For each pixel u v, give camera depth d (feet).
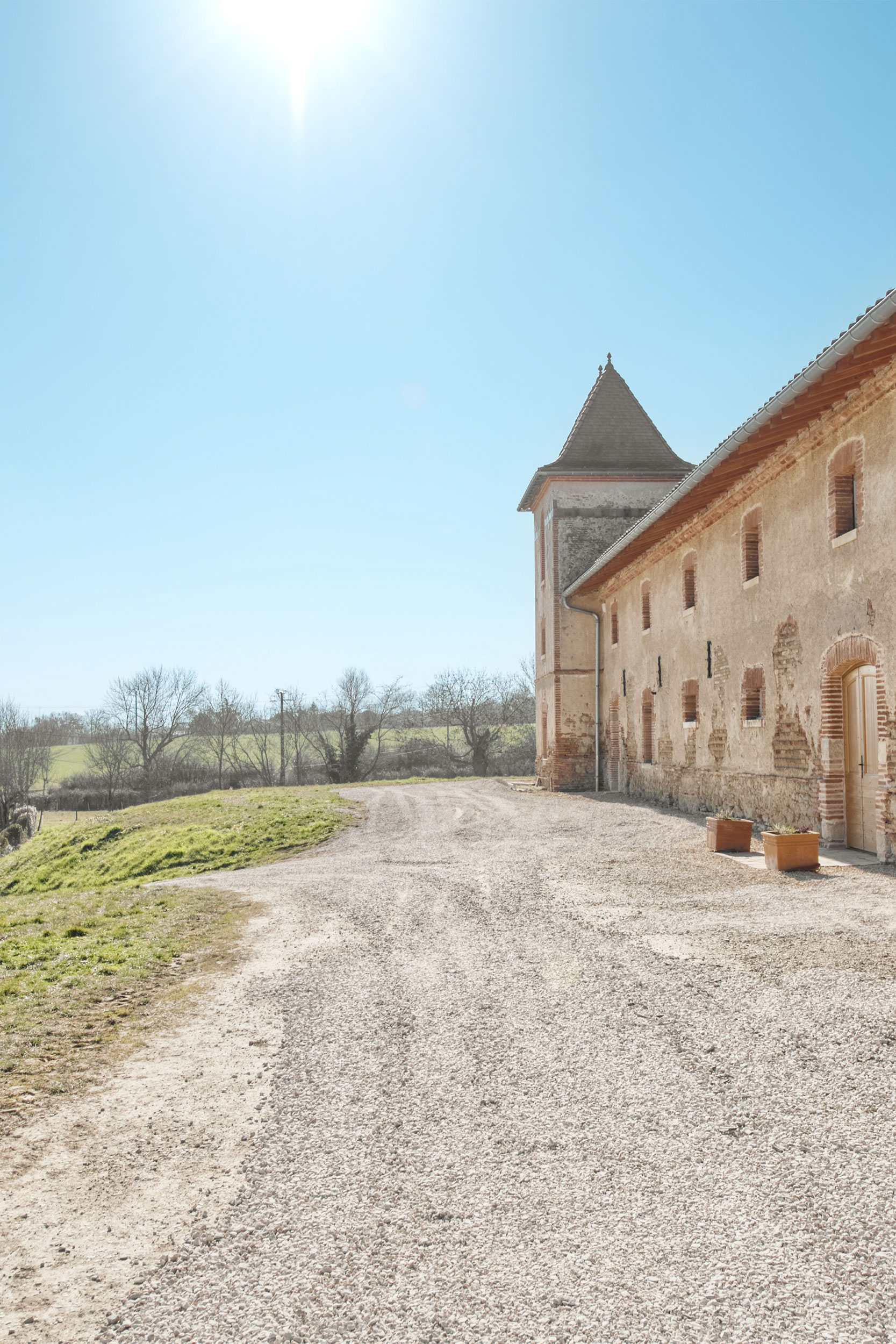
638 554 70.08
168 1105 14.51
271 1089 14.99
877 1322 8.41
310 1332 8.65
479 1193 11.10
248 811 77.00
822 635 39.45
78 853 77.82
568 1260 9.57
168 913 33.91
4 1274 9.91
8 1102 14.87
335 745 191.01
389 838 57.31
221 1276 9.66
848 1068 14.39
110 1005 20.71
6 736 178.70
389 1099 14.25
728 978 19.74
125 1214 11.10
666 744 65.16
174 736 188.44
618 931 25.13
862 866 33.78
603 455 96.73
